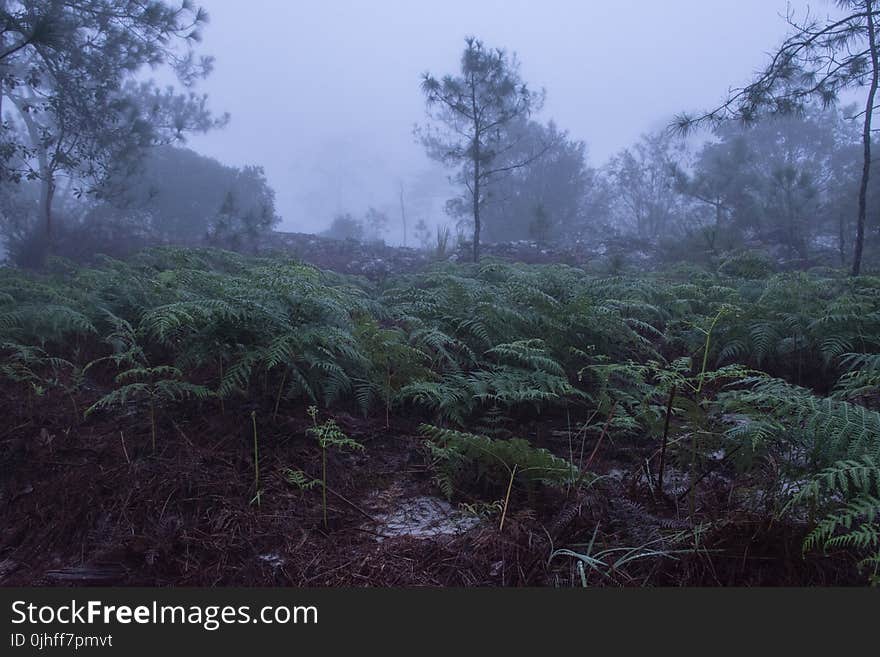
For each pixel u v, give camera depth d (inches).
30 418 154.8
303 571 109.9
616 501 116.9
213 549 114.7
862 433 105.6
